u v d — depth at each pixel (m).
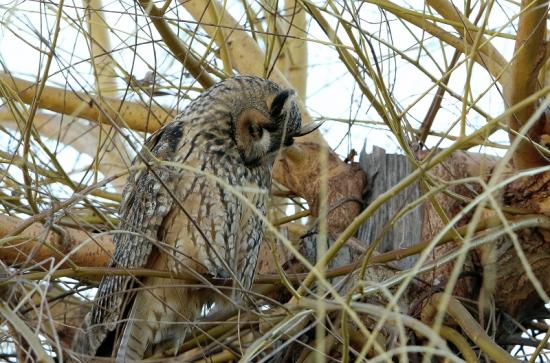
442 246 9.57
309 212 10.84
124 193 9.49
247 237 9.27
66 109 10.90
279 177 11.18
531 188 8.91
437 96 9.90
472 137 6.57
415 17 9.34
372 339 5.35
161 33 9.56
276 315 7.68
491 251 8.55
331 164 10.95
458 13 8.81
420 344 9.09
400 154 10.76
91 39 8.66
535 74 8.02
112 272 7.95
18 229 7.77
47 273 6.97
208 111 9.36
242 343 8.91
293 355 9.36
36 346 6.53
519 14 7.74
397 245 10.02
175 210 8.93
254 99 9.52
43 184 9.43
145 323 8.92
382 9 9.21
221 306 9.19
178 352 9.00
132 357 8.92
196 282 8.78
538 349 7.61
